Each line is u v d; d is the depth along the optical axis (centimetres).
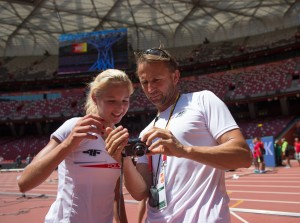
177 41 4459
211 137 196
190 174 193
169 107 222
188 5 3378
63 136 198
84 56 3588
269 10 3678
